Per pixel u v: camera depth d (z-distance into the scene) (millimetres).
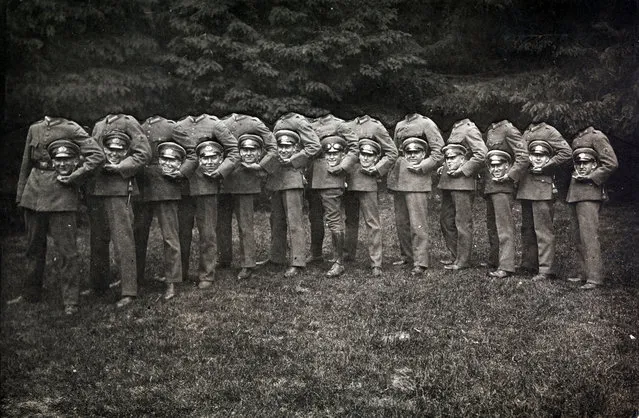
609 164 4324
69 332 3535
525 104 4805
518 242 5363
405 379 3061
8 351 3303
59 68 4945
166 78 4953
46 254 4363
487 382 3010
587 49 4965
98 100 4910
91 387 3045
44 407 2930
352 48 4922
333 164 4809
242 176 4734
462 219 4898
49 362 3252
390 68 4934
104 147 4203
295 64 4926
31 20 4840
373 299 4035
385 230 5645
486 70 5195
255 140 4719
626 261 4336
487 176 4820
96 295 4215
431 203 5555
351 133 4875
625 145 4793
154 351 3326
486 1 5125
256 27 4961
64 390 3033
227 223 5008
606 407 2873
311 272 4812
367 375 3074
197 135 4578
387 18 5023
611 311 3646
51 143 4012
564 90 4844
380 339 3410
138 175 4438
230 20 4863
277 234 5074
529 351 3273
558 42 4973
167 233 4352
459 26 5172
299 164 4816
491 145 4746
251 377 3066
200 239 4523
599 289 4059
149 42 4922
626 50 4848
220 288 4348
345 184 4906
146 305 4004
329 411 2818
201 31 4836
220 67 4812
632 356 3184
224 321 3666
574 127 4660
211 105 4914
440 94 5113
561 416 2834
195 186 4512
